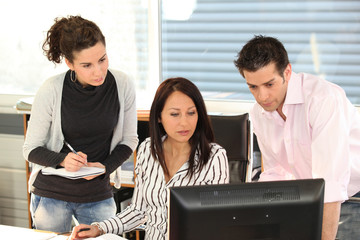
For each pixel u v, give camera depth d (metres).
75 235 1.71
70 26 1.91
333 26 3.13
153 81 3.59
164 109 1.71
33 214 2.19
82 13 3.62
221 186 1.26
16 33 3.86
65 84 2.07
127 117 2.26
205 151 1.75
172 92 1.69
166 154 1.81
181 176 1.75
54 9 3.71
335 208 1.51
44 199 2.14
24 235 1.78
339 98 1.59
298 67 3.25
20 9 3.80
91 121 2.09
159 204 1.79
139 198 1.85
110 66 3.65
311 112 1.61
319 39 3.18
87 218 2.19
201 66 3.47
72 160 1.99
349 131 1.73
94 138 2.15
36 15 3.77
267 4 3.24
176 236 1.26
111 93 2.14
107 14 3.57
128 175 3.12
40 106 2.07
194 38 3.45
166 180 1.79
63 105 2.07
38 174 2.18
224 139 2.23
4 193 4.07
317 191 1.28
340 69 3.17
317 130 1.58
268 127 1.90
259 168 2.94
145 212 1.87
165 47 3.53
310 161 1.77
